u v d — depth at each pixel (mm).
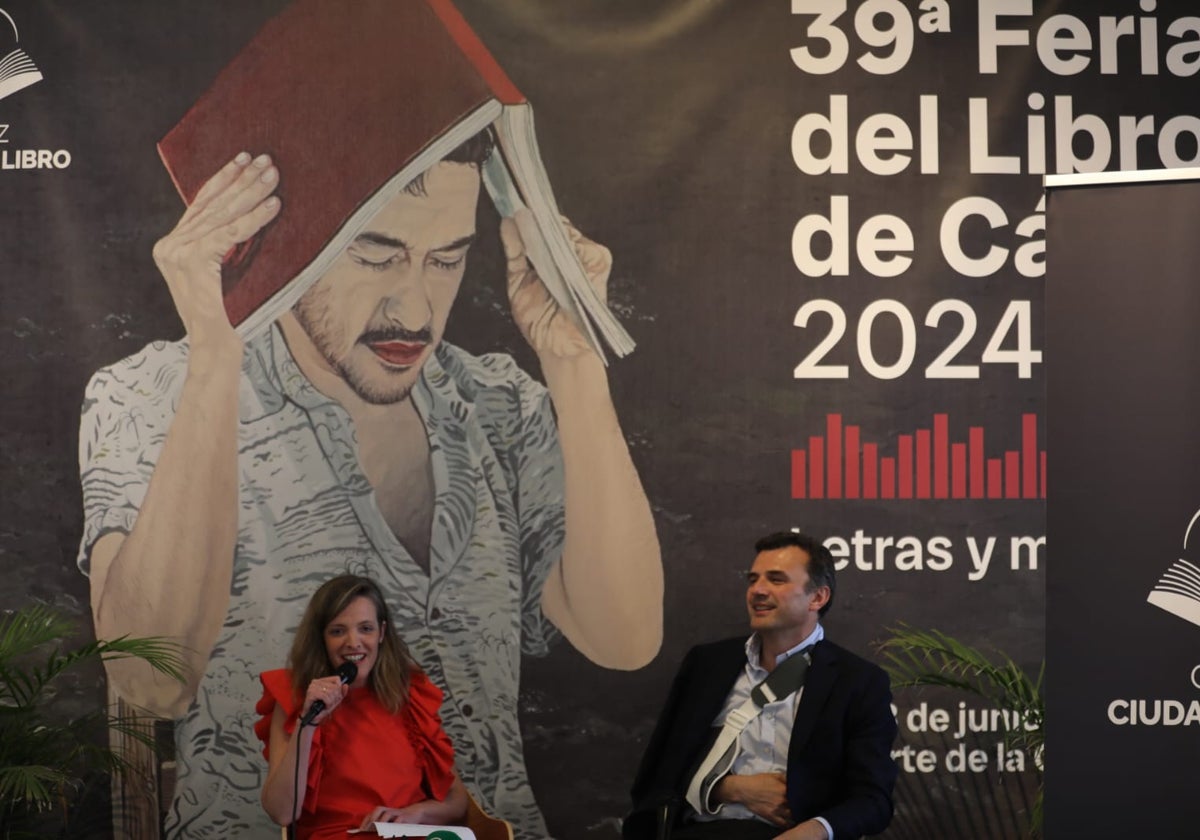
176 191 5871
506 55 5980
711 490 5918
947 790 5855
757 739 4883
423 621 5820
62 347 5805
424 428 5871
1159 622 3723
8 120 5863
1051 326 3830
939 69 6070
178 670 5738
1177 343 3750
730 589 5891
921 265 6020
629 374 5930
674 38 6027
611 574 5871
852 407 5961
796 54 6051
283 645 5770
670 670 5855
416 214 5922
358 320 5875
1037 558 5953
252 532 5797
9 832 5590
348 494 5828
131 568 5754
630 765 5828
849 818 4543
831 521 5934
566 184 5961
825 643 5020
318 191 5902
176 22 5914
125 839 5680
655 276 5961
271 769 4648
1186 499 3723
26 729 5582
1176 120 6078
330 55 5938
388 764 4793
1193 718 3699
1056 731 3752
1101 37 6047
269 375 5844
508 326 5918
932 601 5930
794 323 5973
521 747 5812
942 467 5965
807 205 6012
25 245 5828
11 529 5754
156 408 5805
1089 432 3789
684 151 5996
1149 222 3779
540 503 5879
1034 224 6047
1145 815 3701
